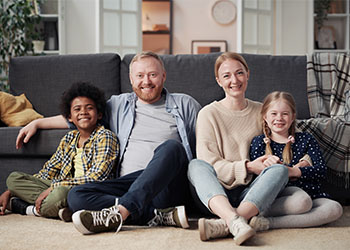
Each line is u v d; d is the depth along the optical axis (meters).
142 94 2.27
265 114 2.15
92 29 5.40
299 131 2.19
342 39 5.80
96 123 2.33
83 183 2.08
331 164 2.41
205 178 1.81
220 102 2.25
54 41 5.39
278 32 5.66
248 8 5.30
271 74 2.98
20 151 2.53
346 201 2.50
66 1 5.35
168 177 1.89
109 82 3.04
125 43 5.32
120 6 5.24
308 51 5.62
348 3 5.62
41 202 2.11
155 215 1.89
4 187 2.59
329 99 2.91
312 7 5.54
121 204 1.78
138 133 2.27
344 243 1.59
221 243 1.60
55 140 2.49
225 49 7.00
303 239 1.65
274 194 1.77
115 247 1.55
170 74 2.99
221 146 2.14
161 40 7.07
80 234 1.76
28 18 4.70
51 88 3.06
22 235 1.76
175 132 2.28
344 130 2.40
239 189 2.04
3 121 2.78
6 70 4.63
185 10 7.03
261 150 2.12
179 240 1.64
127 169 2.17
